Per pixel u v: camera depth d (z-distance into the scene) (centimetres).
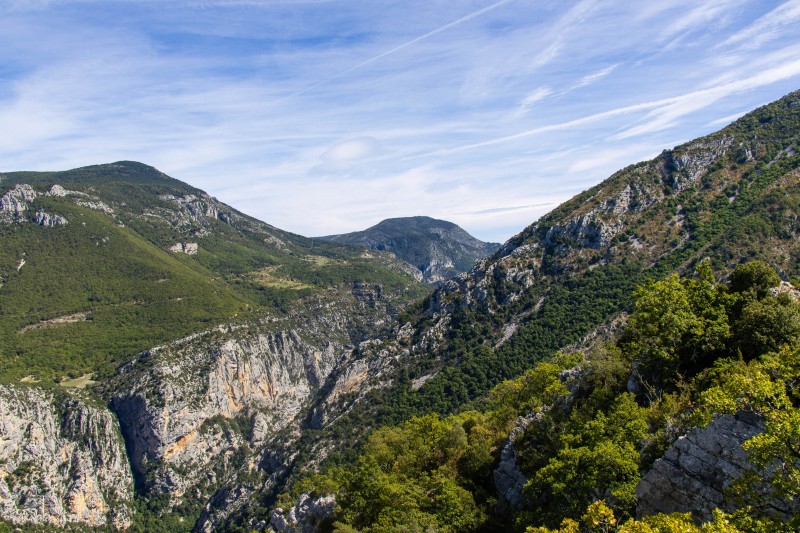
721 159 12575
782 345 3081
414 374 12625
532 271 13088
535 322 11662
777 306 3378
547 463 4112
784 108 13125
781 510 2109
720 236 9912
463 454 5541
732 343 3453
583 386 4538
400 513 4506
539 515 3469
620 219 12712
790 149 11619
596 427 3484
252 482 12912
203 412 19200
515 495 4416
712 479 2458
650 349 3872
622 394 3725
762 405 2211
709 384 3212
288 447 13012
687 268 9812
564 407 4569
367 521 5084
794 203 9038
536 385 5566
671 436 2969
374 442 6938
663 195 12731
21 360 19038
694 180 12606
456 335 13000
